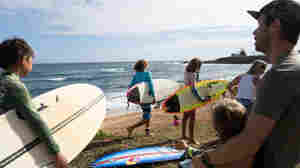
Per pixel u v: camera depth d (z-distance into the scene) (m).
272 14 1.09
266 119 0.95
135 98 4.63
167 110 4.39
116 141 4.43
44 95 3.17
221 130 1.29
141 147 4.03
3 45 1.83
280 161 0.98
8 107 1.84
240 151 1.00
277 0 1.11
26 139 2.05
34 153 2.04
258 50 1.24
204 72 44.31
